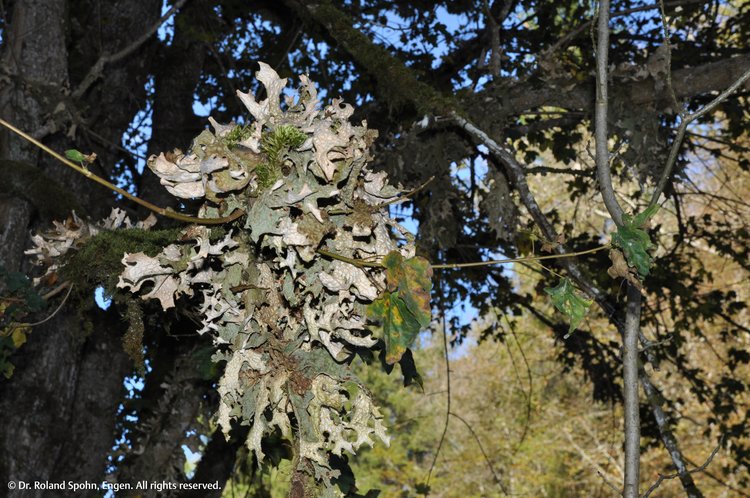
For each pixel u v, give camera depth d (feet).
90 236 7.87
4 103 12.92
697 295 21.79
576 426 47.88
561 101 12.87
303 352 5.33
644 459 40.88
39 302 9.08
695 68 11.94
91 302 8.99
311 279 5.09
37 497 13.26
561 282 5.77
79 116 13.47
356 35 13.42
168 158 4.97
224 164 4.75
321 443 5.21
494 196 13.46
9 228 11.63
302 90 5.22
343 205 5.11
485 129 13.24
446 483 51.60
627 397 6.45
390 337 5.00
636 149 12.20
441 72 19.98
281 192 4.84
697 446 40.32
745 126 19.16
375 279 5.13
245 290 5.25
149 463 14.08
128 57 17.17
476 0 18.89
